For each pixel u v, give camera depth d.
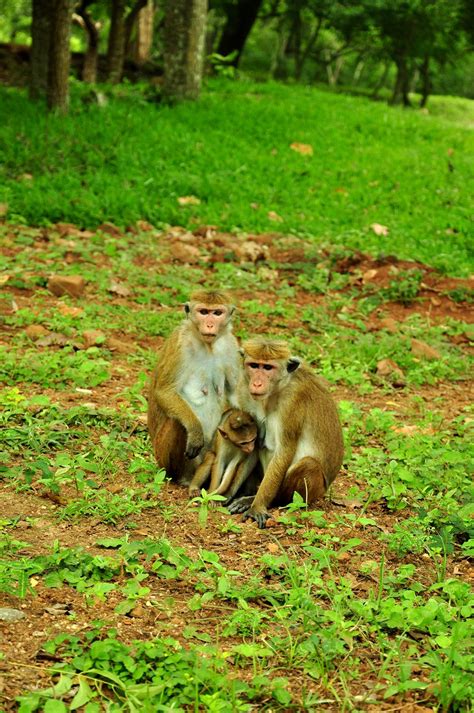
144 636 6.52
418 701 5.97
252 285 17.84
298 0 48.50
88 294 15.97
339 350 14.85
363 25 45.00
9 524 8.09
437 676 6.14
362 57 58.00
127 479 9.42
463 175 29.08
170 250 19.08
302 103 36.12
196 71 32.75
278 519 8.44
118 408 11.23
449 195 26.70
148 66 40.81
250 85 39.66
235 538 8.30
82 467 9.20
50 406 10.86
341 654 6.44
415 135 33.38
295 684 6.13
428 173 28.66
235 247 19.59
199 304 9.42
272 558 7.42
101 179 22.39
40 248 17.89
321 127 32.47
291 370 8.85
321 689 6.08
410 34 43.91
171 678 5.88
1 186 20.77
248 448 8.93
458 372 14.93
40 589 7.05
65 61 26.78
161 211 21.36
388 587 7.52
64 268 16.91
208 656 6.29
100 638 6.40
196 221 21.58
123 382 12.41
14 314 14.47
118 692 5.87
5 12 60.16
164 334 14.70
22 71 36.75
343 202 25.22
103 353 13.33
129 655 6.14
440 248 22.22
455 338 16.58
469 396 13.91
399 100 47.38
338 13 45.50
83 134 25.12
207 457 9.50
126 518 8.46
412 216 24.84
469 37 44.56
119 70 35.47
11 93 29.75
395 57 45.78
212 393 9.73
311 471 8.89
